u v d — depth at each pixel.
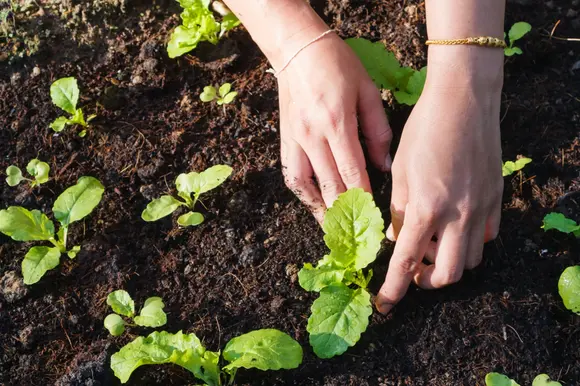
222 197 0.94
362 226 0.83
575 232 0.89
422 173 0.77
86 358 0.85
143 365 0.85
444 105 0.77
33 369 0.86
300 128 0.84
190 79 1.01
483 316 0.86
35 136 0.98
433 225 0.78
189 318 0.88
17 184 0.96
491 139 0.78
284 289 0.89
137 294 0.89
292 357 0.81
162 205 0.91
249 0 0.86
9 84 1.02
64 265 0.91
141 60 1.03
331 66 0.84
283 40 0.85
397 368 0.84
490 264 0.89
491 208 0.80
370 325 0.86
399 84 0.96
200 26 1.01
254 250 0.91
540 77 1.01
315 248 0.91
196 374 0.82
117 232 0.93
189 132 0.98
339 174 0.85
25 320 0.88
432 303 0.86
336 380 0.84
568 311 0.87
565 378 0.84
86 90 1.01
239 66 1.02
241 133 0.97
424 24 1.02
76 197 0.91
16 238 0.89
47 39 1.04
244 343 0.82
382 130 0.87
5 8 1.05
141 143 0.97
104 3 1.05
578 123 0.97
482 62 0.77
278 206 0.93
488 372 0.83
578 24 1.04
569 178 0.94
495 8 0.78
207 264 0.91
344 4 1.04
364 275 0.88
